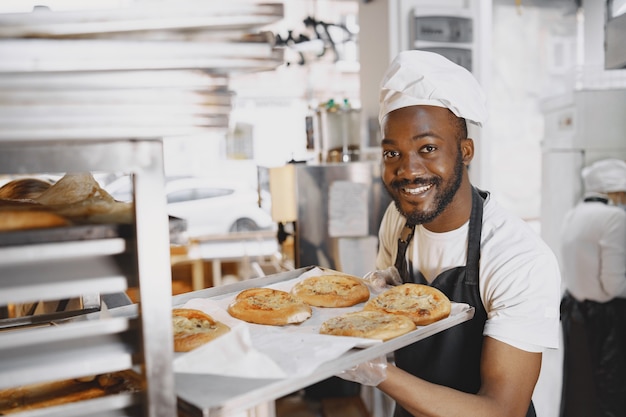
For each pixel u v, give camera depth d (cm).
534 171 447
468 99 133
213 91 67
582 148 329
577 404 313
